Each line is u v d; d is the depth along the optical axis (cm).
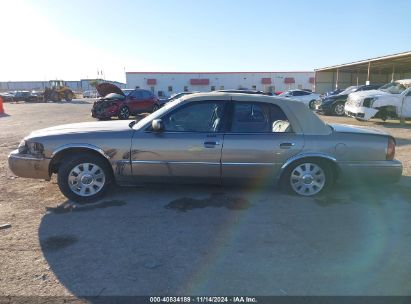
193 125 484
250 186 506
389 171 495
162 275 301
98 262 323
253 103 490
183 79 5497
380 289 282
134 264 320
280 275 302
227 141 474
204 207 464
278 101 494
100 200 491
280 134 483
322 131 492
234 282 291
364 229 397
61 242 364
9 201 491
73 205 474
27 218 429
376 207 467
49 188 552
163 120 484
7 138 1140
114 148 475
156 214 440
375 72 4666
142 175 482
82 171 483
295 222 417
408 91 1340
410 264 320
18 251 344
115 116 1805
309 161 495
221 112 485
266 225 408
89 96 6844
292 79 5469
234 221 419
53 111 2636
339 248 351
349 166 490
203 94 501
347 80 4628
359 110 1391
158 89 5525
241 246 356
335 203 480
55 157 479
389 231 392
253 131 483
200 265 318
